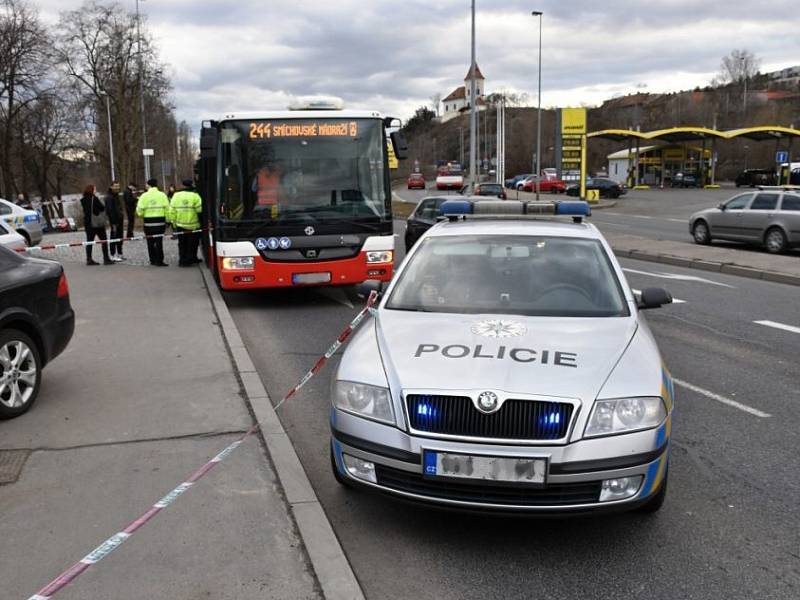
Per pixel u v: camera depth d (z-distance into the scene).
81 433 5.26
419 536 3.93
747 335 8.96
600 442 3.50
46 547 3.66
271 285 10.42
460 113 156.62
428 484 3.60
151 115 52.78
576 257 5.14
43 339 6.05
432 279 5.01
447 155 143.50
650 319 9.98
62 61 44.78
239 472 4.55
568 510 3.52
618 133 63.25
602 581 3.49
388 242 10.76
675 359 7.76
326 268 10.52
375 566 3.64
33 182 58.06
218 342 8.14
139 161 49.75
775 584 3.46
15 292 5.75
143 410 5.77
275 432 5.20
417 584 3.48
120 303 10.73
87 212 15.57
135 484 4.39
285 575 3.40
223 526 3.86
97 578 3.36
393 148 10.76
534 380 3.61
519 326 4.29
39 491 4.29
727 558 3.70
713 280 13.93
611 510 3.57
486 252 5.23
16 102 44.09
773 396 6.45
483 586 3.46
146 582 3.34
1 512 4.03
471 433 3.53
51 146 50.91
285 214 10.39
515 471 3.48
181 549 3.62
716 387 6.72
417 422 3.59
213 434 5.23
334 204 10.55
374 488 3.75
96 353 7.63
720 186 67.56
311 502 4.10
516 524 4.06
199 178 16.50
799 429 5.60
